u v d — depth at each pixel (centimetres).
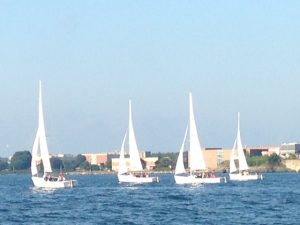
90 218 11112
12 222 10719
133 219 10869
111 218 11056
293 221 10306
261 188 18638
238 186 19612
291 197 14838
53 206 13400
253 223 10175
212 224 10162
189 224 10181
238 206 12794
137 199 14850
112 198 15275
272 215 11112
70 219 11031
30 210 12606
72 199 15175
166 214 11519
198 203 13600
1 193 18488
